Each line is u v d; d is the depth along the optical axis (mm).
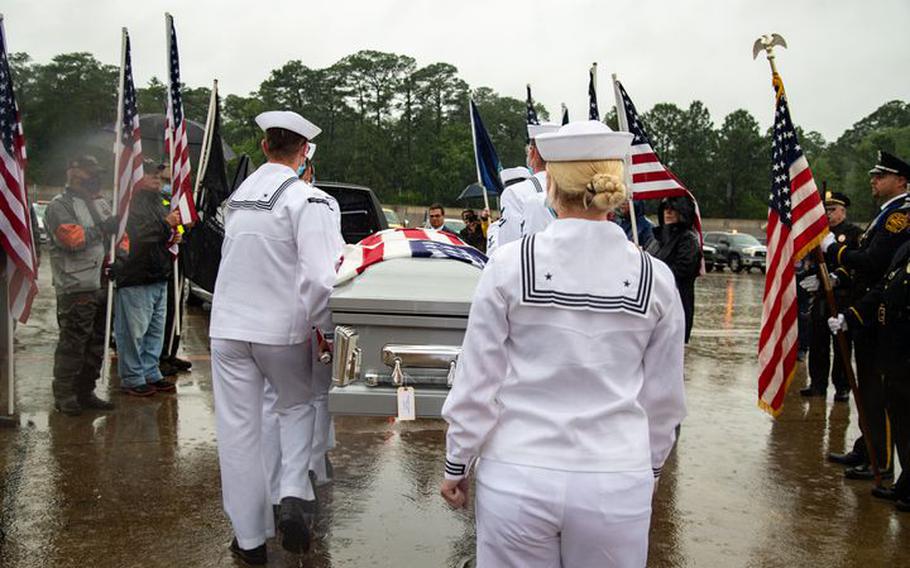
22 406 6387
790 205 5078
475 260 3670
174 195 7012
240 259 3572
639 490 2070
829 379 8867
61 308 6090
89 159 6191
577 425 2045
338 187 9234
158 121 12078
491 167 5957
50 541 3951
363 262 3592
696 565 3941
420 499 4680
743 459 5711
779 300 5094
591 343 2068
